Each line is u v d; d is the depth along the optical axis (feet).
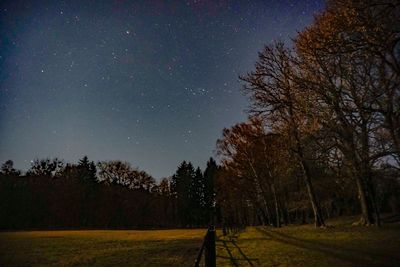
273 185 146.72
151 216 347.15
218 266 39.42
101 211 307.37
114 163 328.08
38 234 149.79
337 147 80.02
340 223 114.32
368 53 55.06
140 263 48.08
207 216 365.61
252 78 94.12
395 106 71.51
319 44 55.98
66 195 295.07
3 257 60.75
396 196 140.05
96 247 76.18
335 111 77.61
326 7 57.21
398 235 56.95
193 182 382.83
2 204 260.83
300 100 80.48
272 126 95.40
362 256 38.65
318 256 41.37
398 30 50.49
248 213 255.50
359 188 89.56
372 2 48.24
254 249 53.67
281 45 90.27
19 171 301.22
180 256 53.36
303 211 171.01
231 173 174.91
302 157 91.66
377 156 75.10
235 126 155.22
